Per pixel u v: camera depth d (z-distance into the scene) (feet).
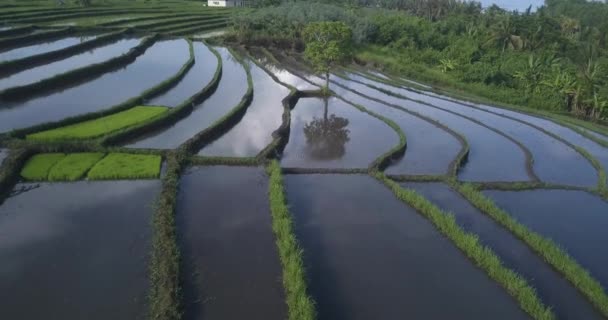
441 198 92.43
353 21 264.72
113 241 69.10
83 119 110.73
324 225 78.89
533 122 159.74
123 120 112.78
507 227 82.48
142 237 70.49
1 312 54.24
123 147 98.53
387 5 467.93
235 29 251.60
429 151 117.50
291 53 234.38
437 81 212.23
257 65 195.11
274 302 59.52
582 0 519.60
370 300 61.77
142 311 55.98
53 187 83.15
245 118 130.31
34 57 165.27
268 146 105.81
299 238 74.49
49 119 114.11
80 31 223.30
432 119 142.41
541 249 75.10
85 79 152.35
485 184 99.09
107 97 134.62
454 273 68.80
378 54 251.39
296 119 134.92
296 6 278.87
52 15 246.06
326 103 153.58
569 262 71.05
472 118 152.05
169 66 178.19
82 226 72.38
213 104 139.13
